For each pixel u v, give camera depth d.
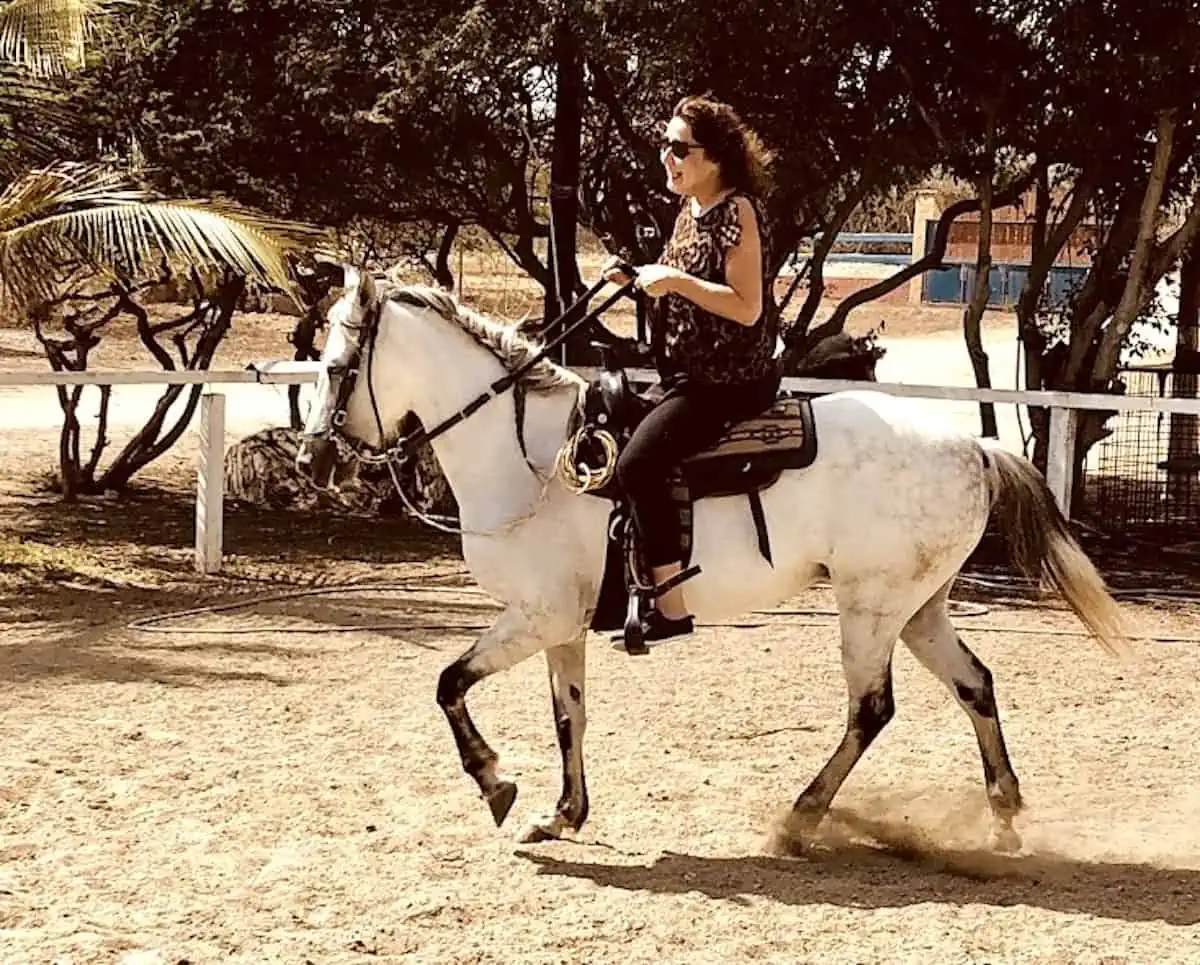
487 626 9.83
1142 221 12.84
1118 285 14.23
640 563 5.46
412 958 4.70
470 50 12.12
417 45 12.57
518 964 4.67
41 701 7.82
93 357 25.33
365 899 5.20
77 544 12.70
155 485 16.14
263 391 24.16
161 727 7.38
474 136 13.87
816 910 5.16
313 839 5.82
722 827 6.08
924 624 5.98
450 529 5.84
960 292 37.03
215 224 10.63
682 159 5.30
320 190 13.85
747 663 8.99
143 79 13.48
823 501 5.62
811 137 12.81
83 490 15.45
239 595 10.80
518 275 21.14
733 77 12.54
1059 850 5.90
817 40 11.89
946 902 5.27
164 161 13.10
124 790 6.38
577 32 12.01
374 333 5.79
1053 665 9.09
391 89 12.84
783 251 14.16
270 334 28.80
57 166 12.38
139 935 4.84
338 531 13.82
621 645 5.52
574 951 4.78
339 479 6.00
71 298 14.40
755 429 5.53
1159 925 5.06
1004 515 5.93
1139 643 9.71
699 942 4.87
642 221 15.73
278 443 15.53
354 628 9.68
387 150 13.66
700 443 5.44
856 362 14.49
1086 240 18.62
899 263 38.09
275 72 13.19
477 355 5.82
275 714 7.65
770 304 5.46
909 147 13.02
